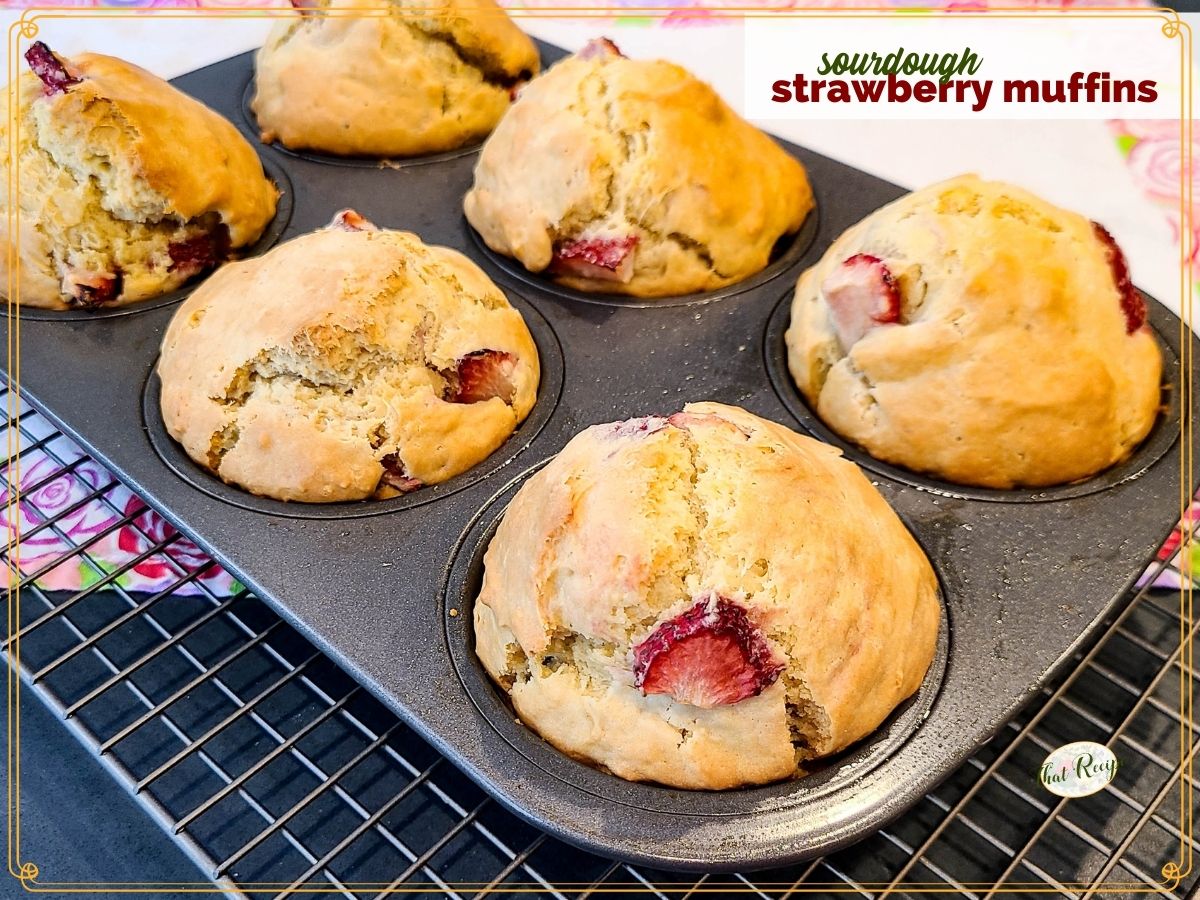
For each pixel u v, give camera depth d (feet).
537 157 0.71
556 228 0.70
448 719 0.46
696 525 0.44
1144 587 0.56
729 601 0.42
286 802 0.50
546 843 0.48
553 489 0.46
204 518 0.56
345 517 0.56
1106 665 0.55
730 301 0.70
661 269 0.70
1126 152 0.91
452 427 0.58
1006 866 0.47
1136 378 0.58
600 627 0.42
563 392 0.64
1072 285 0.57
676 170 0.69
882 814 0.42
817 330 0.62
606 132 0.69
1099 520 0.54
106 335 0.68
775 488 0.45
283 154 0.86
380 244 0.60
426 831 0.49
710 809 0.42
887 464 0.59
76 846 0.49
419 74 0.83
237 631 0.58
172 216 0.71
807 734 0.44
